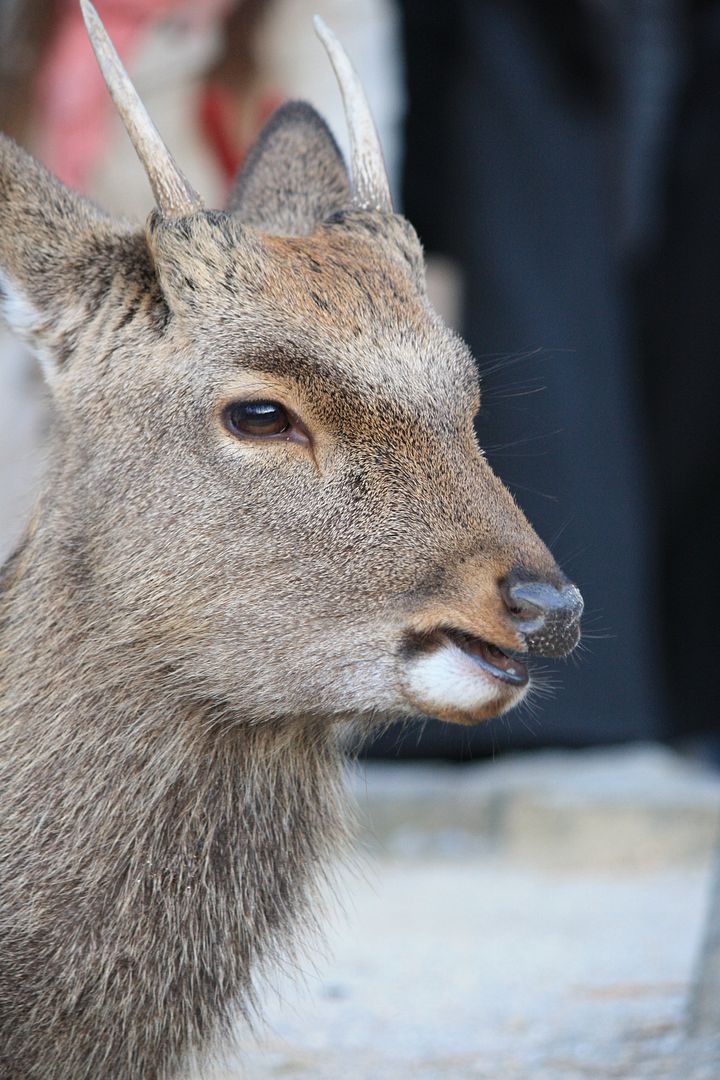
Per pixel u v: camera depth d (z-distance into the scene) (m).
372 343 8.86
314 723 9.27
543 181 15.27
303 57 15.21
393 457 8.74
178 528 8.82
